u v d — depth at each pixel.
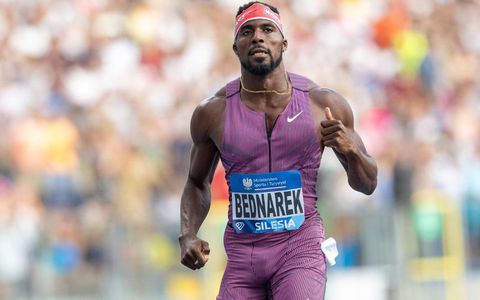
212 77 33.94
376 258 25.44
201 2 36.78
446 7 40.06
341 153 12.45
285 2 37.62
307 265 12.41
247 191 12.49
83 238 25.27
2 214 26.03
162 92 32.94
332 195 26.50
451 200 26.77
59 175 28.23
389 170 29.75
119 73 33.41
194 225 13.00
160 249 24.84
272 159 12.38
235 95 12.56
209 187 13.34
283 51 12.48
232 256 12.71
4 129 30.06
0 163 29.31
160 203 27.62
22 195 27.02
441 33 39.00
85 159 29.31
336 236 25.08
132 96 32.66
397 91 35.91
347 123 12.52
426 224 26.17
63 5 35.31
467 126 35.53
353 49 37.16
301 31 36.97
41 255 25.36
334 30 37.59
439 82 37.28
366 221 25.44
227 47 35.34
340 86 35.16
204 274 23.97
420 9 39.38
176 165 29.95
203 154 12.88
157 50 34.69
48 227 25.47
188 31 35.66
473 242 27.02
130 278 24.81
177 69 34.25
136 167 28.92
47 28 34.38
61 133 29.72
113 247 24.97
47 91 32.16
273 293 12.57
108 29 34.97
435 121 34.56
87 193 28.34
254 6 12.37
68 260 25.16
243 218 12.58
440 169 31.19
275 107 12.40
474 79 38.38
